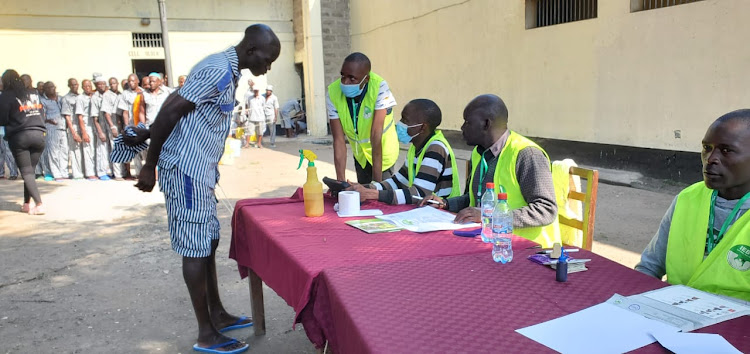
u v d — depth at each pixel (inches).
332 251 79.2
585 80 296.8
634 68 268.7
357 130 145.3
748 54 219.9
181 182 98.4
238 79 101.3
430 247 80.4
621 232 185.6
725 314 52.1
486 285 63.7
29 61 506.9
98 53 530.6
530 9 330.3
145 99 315.3
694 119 244.5
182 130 96.7
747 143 62.3
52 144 333.7
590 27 288.7
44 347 116.3
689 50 242.4
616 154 286.0
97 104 331.9
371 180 154.2
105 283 154.6
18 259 177.9
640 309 54.7
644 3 263.3
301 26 584.7
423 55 443.2
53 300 142.6
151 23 546.6
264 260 93.6
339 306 59.9
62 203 265.1
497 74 362.3
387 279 66.5
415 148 122.2
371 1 515.5
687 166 250.8
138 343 117.6
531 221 90.2
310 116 580.1
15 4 494.0
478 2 370.0
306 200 102.0
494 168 100.6
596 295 59.9
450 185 117.6
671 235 72.8
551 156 327.9
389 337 50.8
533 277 66.2
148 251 183.3
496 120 99.3
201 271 106.3
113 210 247.4
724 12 226.2
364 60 133.1
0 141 347.6
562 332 50.9
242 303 138.7
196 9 563.8
